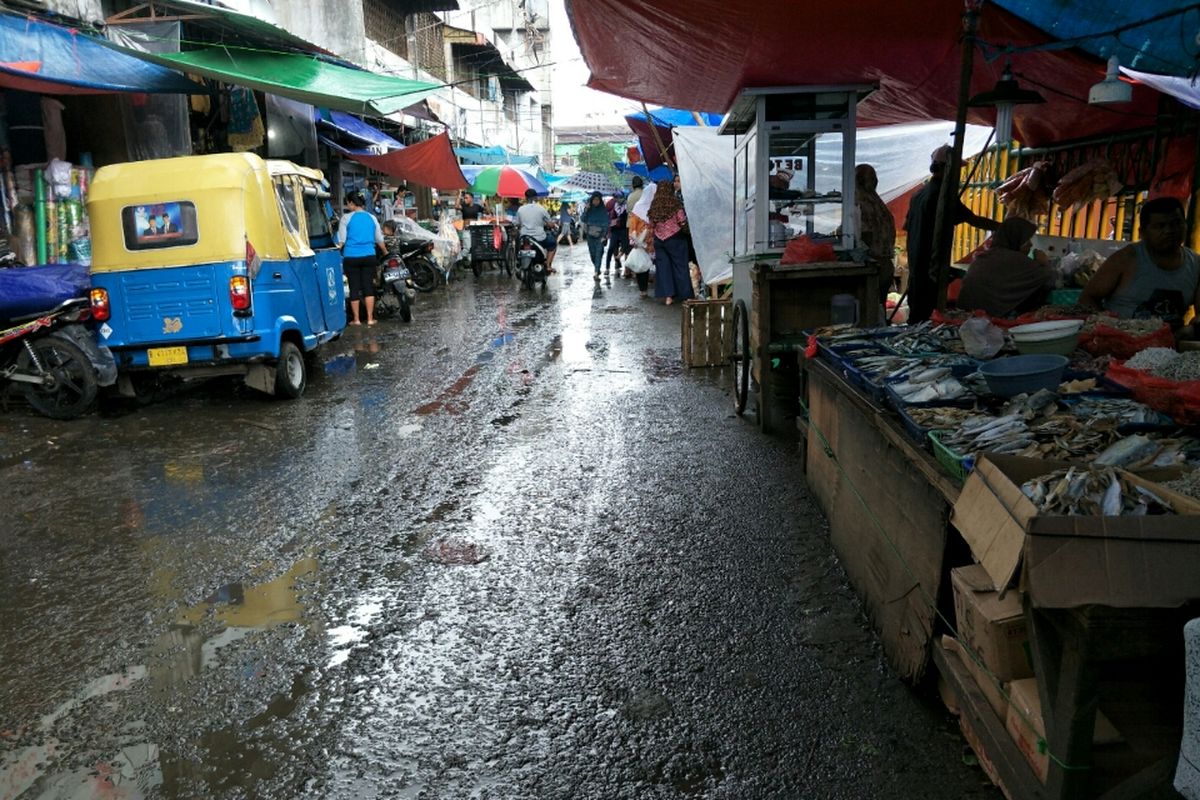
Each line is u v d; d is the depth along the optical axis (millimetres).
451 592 4234
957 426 3121
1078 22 6086
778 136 8539
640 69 8250
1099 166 7906
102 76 9523
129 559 4695
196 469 6250
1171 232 4961
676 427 7078
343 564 4582
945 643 2934
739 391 7480
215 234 7699
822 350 4949
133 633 3895
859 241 8477
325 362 10469
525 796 2797
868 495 3807
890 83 8227
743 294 7988
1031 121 9023
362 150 20125
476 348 11180
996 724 2514
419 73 28031
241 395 8711
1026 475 2471
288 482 5914
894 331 5152
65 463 6457
